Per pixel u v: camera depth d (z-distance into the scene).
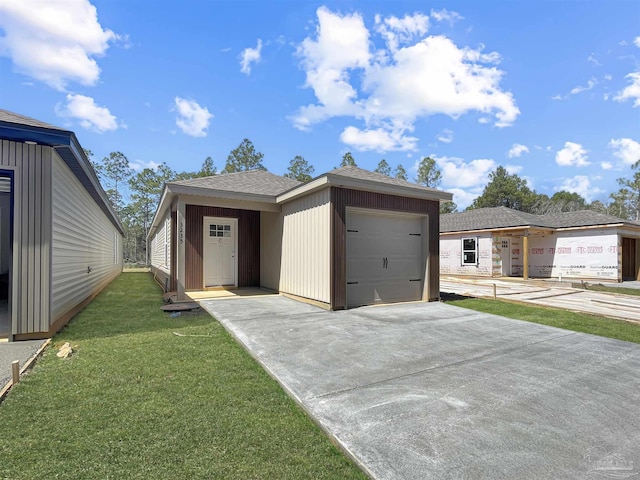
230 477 1.92
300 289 8.39
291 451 2.20
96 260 9.97
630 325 6.20
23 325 4.74
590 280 15.50
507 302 8.89
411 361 4.01
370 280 8.00
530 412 2.76
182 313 6.71
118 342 4.60
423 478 1.93
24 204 4.80
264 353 4.20
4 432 2.35
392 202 8.20
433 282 8.89
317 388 3.19
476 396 3.06
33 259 4.83
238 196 8.82
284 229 9.37
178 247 8.15
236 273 10.72
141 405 2.77
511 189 36.56
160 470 1.97
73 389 3.06
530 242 18.06
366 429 2.46
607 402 2.96
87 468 1.98
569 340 5.07
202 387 3.15
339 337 5.01
